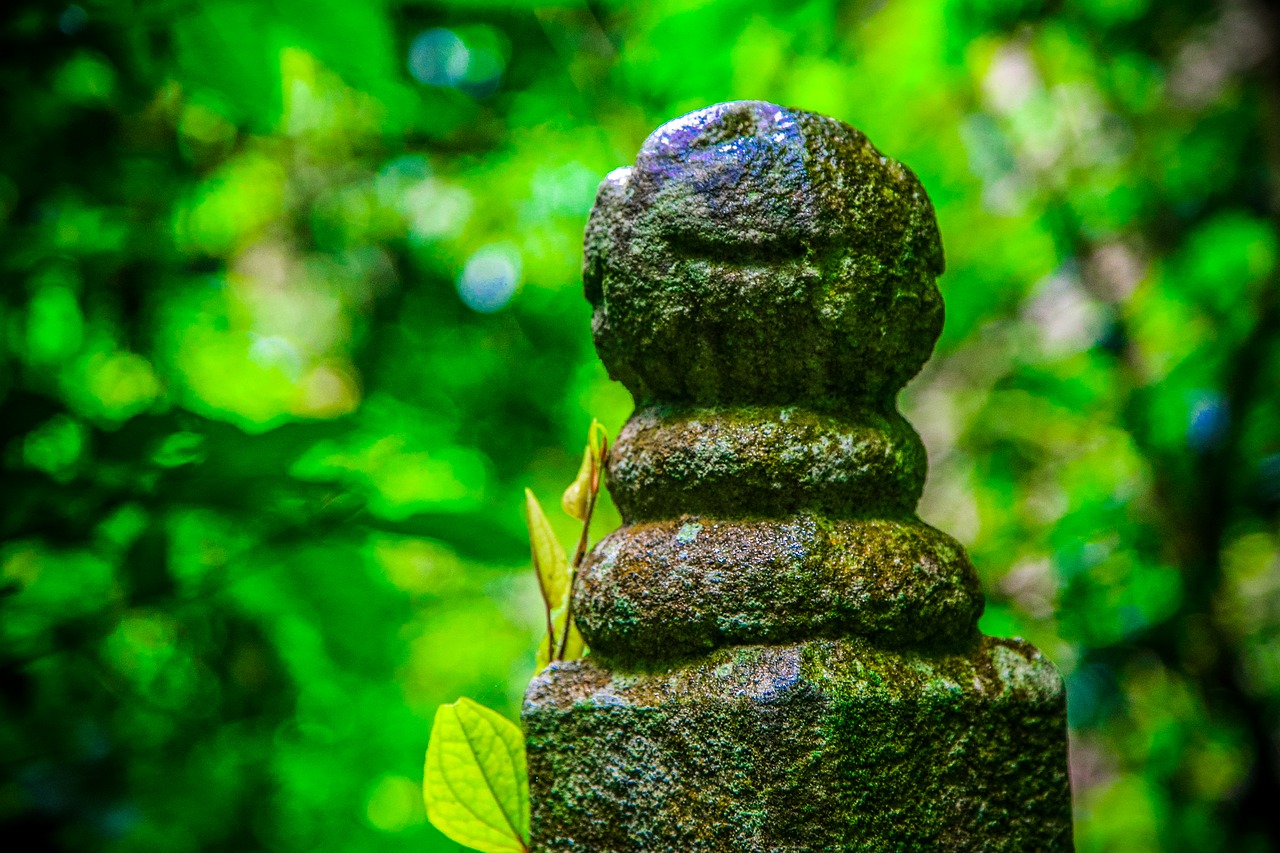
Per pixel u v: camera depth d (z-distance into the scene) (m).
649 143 0.72
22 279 1.11
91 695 1.16
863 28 1.60
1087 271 1.69
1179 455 1.48
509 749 0.73
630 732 0.70
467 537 0.90
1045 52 1.71
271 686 1.43
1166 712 1.64
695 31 1.33
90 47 0.97
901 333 0.72
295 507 0.91
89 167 1.15
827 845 0.68
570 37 1.67
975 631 0.73
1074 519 1.60
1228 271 1.67
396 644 1.47
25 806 0.97
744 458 0.71
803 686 0.69
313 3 0.94
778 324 0.71
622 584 0.71
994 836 0.70
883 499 0.72
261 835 1.44
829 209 0.71
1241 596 1.68
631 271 0.72
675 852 0.69
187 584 0.93
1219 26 1.73
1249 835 1.42
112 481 0.88
